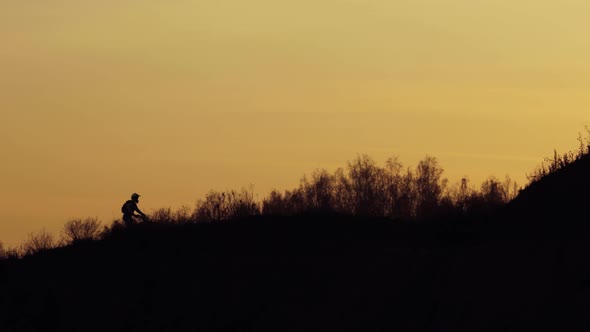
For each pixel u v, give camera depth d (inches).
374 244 2063.2
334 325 1851.6
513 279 1722.4
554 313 1599.4
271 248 2154.3
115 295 2166.6
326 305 1905.8
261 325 1940.2
